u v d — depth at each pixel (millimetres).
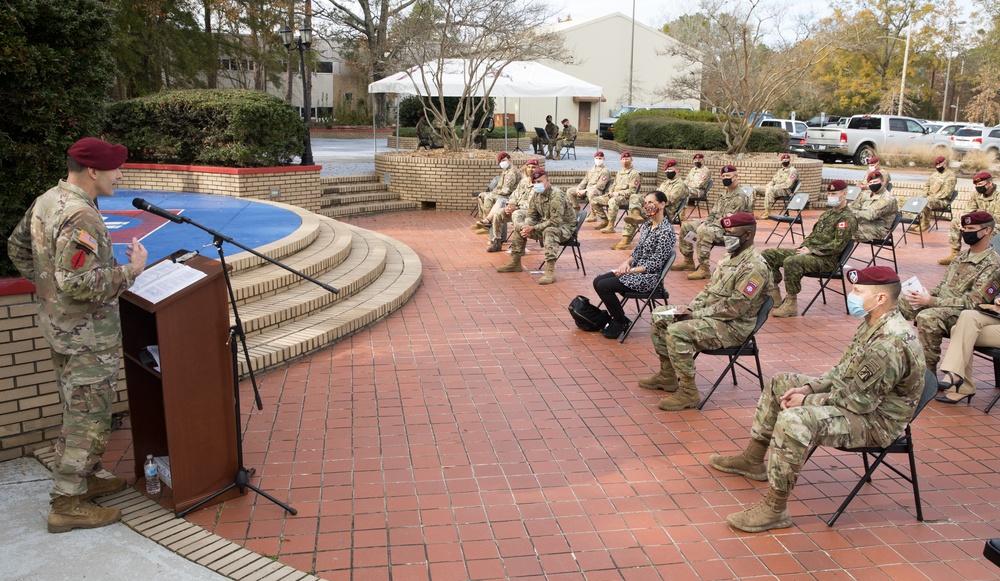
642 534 4027
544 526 4082
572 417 5598
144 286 3945
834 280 10703
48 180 4770
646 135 28359
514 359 6902
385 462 4797
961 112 53781
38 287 3723
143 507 4160
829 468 4883
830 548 3932
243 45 28812
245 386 6051
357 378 6320
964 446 5242
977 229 6062
